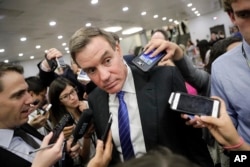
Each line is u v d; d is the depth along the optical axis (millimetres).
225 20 13055
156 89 931
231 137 714
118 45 920
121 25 10672
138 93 938
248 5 682
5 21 6090
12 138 1080
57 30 8492
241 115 940
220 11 13102
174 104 823
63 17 6887
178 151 876
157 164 337
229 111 994
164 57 930
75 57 844
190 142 931
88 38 815
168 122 891
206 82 1313
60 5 5684
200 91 1330
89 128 1125
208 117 722
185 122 890
